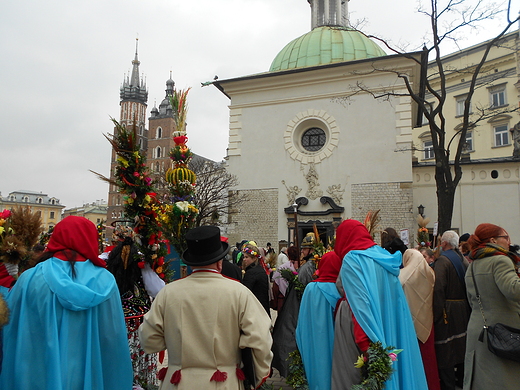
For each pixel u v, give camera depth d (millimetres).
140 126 86375
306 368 3811
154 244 4176
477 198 17406
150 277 4121
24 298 2533
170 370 2447
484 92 29406
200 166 22797
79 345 2543
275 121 18812
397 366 3104
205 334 2410
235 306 2492
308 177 17703
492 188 17297
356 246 3371
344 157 17406
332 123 17797
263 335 2453
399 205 16312
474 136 30016
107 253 4453
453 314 4605
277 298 6004
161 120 79500
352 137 17453
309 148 18484
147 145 87625
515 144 22562
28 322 2492
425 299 4316
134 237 4156
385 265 3244
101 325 2719
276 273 6125
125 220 4324
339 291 3648
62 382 2393
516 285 3148
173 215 4934
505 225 16875
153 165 77312
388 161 16797
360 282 3090
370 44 21094
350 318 3266
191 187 5363
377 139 17094
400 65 17125
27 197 74688
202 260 2633
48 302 2494
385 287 3197
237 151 19125
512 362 3223
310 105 18375
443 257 4812
